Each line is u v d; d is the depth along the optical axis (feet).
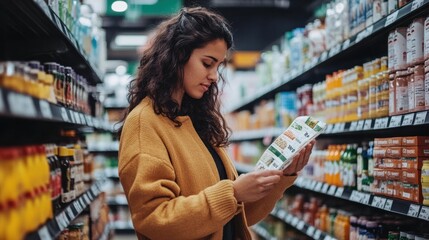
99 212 12.60
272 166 6.77
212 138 7.39
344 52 10.84
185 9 6.91
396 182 8.28
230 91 26.89
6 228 4.40
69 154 8.13
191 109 7.39
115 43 32.40
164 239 6.14
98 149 26.25
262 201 7.51
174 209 6.04
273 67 18.53
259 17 30.01
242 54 30.22
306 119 7.23
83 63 11.55
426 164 7.32
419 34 7.54
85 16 11.88
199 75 6.65
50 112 5.84
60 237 7.85
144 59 7.03
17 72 4.79
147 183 6.10
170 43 6.68
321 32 12.85
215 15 6.77
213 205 6.04
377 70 9.25
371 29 8.92
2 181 4.38
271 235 19.02
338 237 11.12
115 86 27.91
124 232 28.43
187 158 6.55
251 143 23.47
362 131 10.42
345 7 10.75
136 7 25.58
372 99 9.22
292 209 15.99
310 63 13.01
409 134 10.55
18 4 6.21
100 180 14.76
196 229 6.04
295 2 27.73
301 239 15.72
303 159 7.13
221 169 7.25
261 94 19.54
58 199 7.25
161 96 6.59
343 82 10.87
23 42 8.32
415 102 7.55
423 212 7.13
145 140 6.32
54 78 7.50
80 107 9.67
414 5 7.37
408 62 7.84
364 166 9.75
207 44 6.59
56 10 7.88
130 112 6.70
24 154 5.07
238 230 7.17
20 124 7.70
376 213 11.00
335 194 11.01
